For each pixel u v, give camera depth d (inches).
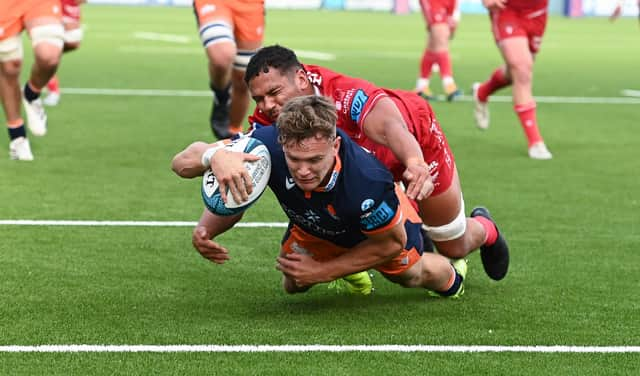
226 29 738.8
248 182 356.5
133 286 440.8
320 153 339.3
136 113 975.0
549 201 641.6
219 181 357.7
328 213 368.5
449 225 439.2
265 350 362.3
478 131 926.4
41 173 680.4
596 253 518.9
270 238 534.0
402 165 414.6
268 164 363.9
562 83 1334.9
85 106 1013.8
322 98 343.3
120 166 715.4
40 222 551.2
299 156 339.3
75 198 611.5
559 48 1995.6
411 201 424.5
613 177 725.9
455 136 896.3
